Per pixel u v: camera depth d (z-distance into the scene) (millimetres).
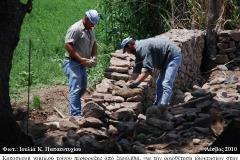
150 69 10188
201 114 9094
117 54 11703
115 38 15656
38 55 15844
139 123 8672
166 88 10664
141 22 15734
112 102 9727
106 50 15445
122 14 15750
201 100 9898
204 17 15648
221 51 14859
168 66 10648
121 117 9047
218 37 14836
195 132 8430
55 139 7961
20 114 11586
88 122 8516
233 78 12953
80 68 10797
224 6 15266
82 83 10945
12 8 6770
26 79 13977
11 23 6812
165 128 8602
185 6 15781
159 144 8055
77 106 10844
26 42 16625
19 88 13688
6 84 6820
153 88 11445
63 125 8461
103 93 9969
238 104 9898
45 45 16469
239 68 14641
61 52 16188
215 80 12844
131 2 15727
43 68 14836
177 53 10641
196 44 14094
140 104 9898
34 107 12180
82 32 10703
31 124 8586
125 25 15773
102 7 16031
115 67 11039
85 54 10859
